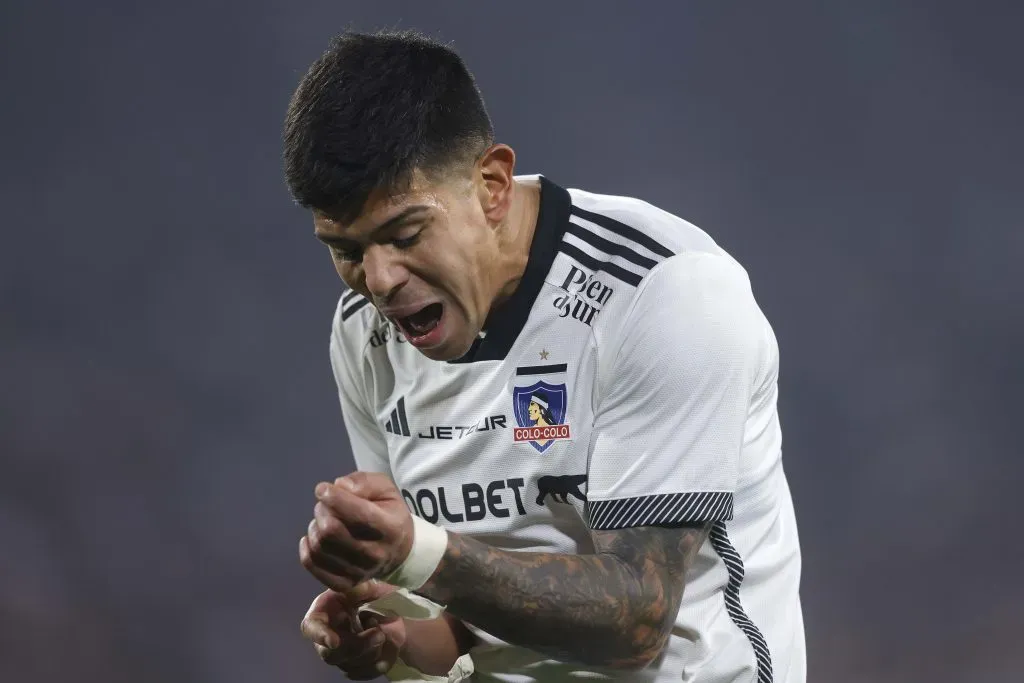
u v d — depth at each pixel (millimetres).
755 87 29906
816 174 29406
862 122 29375
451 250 5879
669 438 6199
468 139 5902
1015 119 28703
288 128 5816
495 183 6168
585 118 30391
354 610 6559
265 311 28156
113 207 29078
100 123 29453
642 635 5922
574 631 5766
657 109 30297
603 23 30359
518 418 6598
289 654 22172
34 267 28453
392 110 5668
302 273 28734
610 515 6234
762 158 29766
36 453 25531
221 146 29594
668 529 6191
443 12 30453
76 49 29562
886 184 29141
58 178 29156
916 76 29312
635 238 6473
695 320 6191
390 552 5395
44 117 29375
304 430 26750
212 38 29875
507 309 6531
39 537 24172
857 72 29438
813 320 28031
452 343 6164
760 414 6945
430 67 5867
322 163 5625
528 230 6516
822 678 21344
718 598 6863
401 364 7145
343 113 5645
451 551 5543
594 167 30375
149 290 28344
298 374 27500
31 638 22203
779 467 7359
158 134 29562
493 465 6742
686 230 6633
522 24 30469
